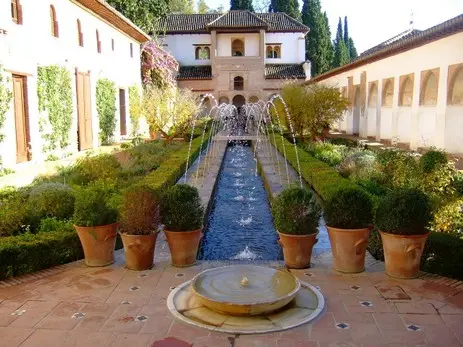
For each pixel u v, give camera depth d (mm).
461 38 12773
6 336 3564
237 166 15312
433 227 5754
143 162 12484
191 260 5094
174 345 3408
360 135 23031
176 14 36656
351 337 3498
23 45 12242
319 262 5207
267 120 26953
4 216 5816
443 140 13969
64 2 14969
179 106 18266
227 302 3736
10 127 11594
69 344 3445
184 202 4984
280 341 3443
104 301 4172
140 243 4859
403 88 17609
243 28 33438
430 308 3965
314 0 38406
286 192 4949
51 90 13844
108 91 19469
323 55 38844
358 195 4789
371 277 4680
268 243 6996
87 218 4930
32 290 4438
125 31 22062
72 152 15352
